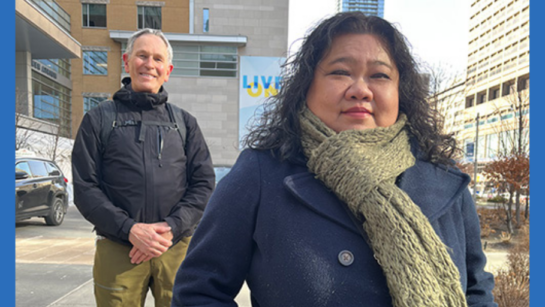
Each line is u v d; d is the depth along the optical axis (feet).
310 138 3.40
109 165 5.69
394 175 3.21
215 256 3.28
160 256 5.82
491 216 37.27
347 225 3.04
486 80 129.18
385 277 2.92
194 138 6.38
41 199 27.09
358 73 3.34
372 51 3.34
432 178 3.59
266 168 3.39
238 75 77.30
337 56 3.34
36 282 13.64
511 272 13.83
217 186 3.55
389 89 3.41
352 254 2.94
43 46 61.11
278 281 2.95
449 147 3.96
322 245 2.96
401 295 2.67
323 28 3.46
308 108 3.58
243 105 77.10
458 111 40.63
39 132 54.60
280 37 78.33
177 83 76.28
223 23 77.97
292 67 3.78
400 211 2.99
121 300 5.59
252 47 77.82
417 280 2.71
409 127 3.90
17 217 24.63
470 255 3.75
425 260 2.85
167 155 5.92
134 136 5.79
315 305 2.82
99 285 5.67
